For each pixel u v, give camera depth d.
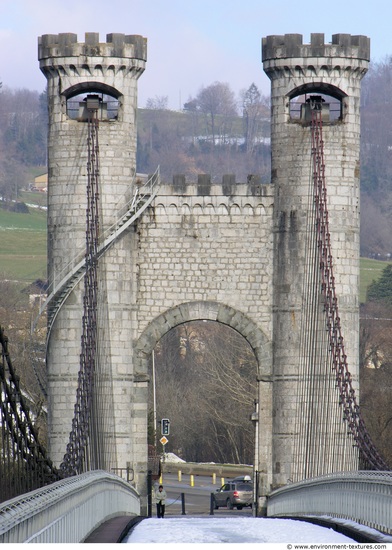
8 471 124.62
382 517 122.69
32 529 91.12
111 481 160.12
